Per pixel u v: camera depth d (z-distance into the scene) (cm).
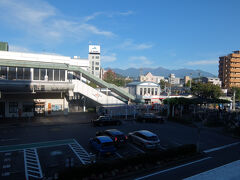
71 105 3909
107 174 1195
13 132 2239
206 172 1329
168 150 1541
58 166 1353
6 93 2730
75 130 2436
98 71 13012
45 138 2042
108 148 1559
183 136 2367
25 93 3044
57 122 2838
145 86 5153
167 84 10694
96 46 12988
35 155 1557
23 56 3278
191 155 1641
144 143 1786
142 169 1316
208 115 3838
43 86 2859
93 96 3538
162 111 4178
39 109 3272
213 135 2517
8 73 2791
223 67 9881
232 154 1766
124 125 2872
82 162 1439
